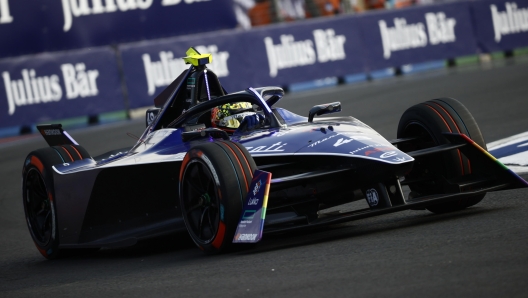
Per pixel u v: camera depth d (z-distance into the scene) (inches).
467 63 2588.6
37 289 681.6
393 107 1753.2
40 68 2086.6
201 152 681.0
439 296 461.7
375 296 479.8
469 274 497.7
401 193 675.4
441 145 730.8
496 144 1176.2
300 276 558.3
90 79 2133.4
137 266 725.9
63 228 860.0
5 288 716.7
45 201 898.7
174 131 816.3
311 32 2361.0
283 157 704.4
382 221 772.6
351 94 2065.7
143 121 2027.6
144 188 799.1
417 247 597.0
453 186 723.4
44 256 890.1
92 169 816.3
